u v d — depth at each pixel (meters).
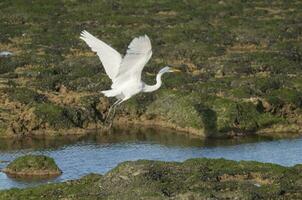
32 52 74.75
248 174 41.44
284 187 39.62
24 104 58.50
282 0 102.19
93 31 83.75
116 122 58.25
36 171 46.84
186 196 38.00
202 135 55.12
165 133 56.03
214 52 73.75
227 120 55.59
